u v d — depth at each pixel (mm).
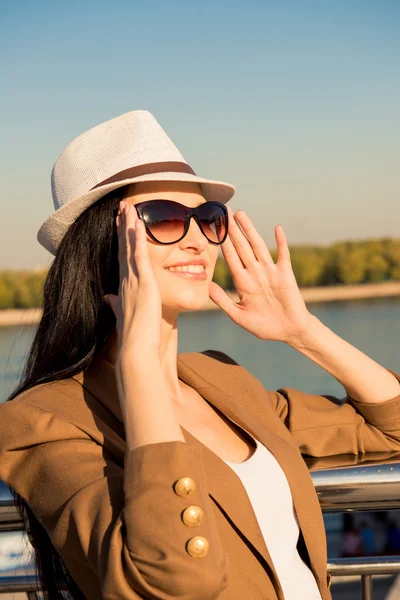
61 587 1810
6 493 1751
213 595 1390
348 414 2217
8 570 1819
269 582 1703
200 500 1452
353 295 96188
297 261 96125
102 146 2029
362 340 80688
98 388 1833
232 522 1704
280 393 2355
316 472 1952
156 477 1450
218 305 2295
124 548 1399
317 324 2262
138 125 2035
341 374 2217
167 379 2059
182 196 2045
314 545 1857
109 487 1519
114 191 1973
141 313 1631
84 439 1689
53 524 1595
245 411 2090
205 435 1967
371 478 1927
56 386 1829
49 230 2016
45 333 1942
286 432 2131
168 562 1363
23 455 1673
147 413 1522
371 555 1983
